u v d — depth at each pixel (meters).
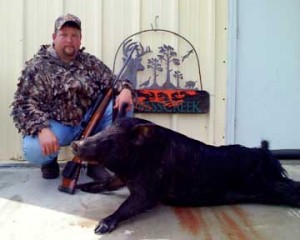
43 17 2.97
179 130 3.07
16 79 2.97
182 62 3.05
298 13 3.06
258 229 1.89
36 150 2.37
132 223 1.96
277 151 2.77
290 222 1.98
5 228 1.90
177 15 3.03
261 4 3.04
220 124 3.08
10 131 2.97
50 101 2.48
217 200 2.22
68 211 2.10
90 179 2.62
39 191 2.40
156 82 3.04
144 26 3.03
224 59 3.06
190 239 1.79
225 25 3.05
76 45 2.45
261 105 3.11
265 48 3.07
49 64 2.45
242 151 2.26
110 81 2.60
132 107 2.56
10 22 2.94
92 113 2.49
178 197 2.17
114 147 1.98
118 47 3.03
